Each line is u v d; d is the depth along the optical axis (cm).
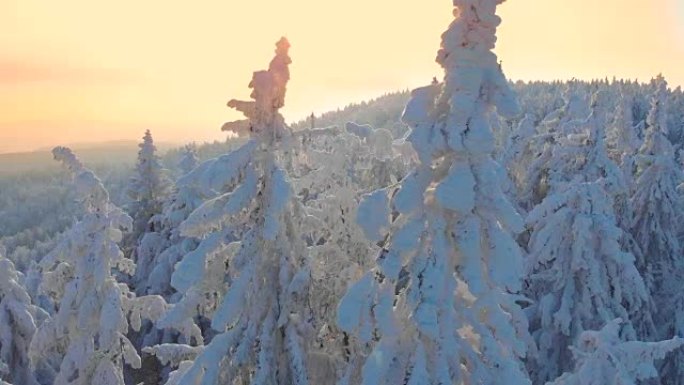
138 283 3331
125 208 3625
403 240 962
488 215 981
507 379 981
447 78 947
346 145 1274
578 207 2014
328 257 1241
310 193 1302
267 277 1148
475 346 1055
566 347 2048
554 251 2033
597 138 2228
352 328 987
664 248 2772
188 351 1477
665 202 2777
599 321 1992
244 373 1180
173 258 3066
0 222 15825
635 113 10031
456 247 990
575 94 2886
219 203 1123
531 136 2970
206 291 1181
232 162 1094
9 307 2433
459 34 934
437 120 966
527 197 2759
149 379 3025
